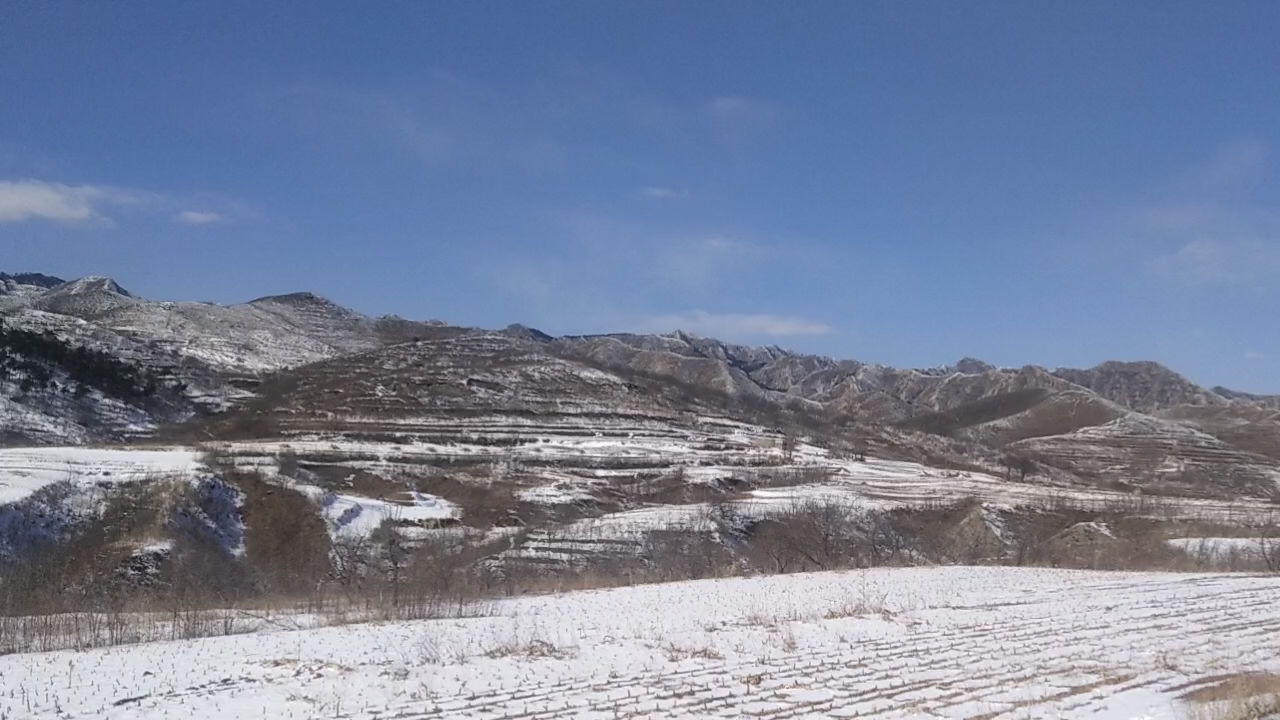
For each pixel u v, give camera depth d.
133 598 27.78
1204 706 12.90
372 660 16.55
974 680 15.30
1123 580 28.22
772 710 13.65
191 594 27.66
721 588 26.98
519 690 14.73
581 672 15.83
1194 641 18.48
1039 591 25.61
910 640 18.53
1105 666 16.27
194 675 15.44
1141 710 13.31
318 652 17.19
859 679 15.41
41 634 18.89
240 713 13.41
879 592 25.50
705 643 18.12
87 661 16.44
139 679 15.18
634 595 25.72
